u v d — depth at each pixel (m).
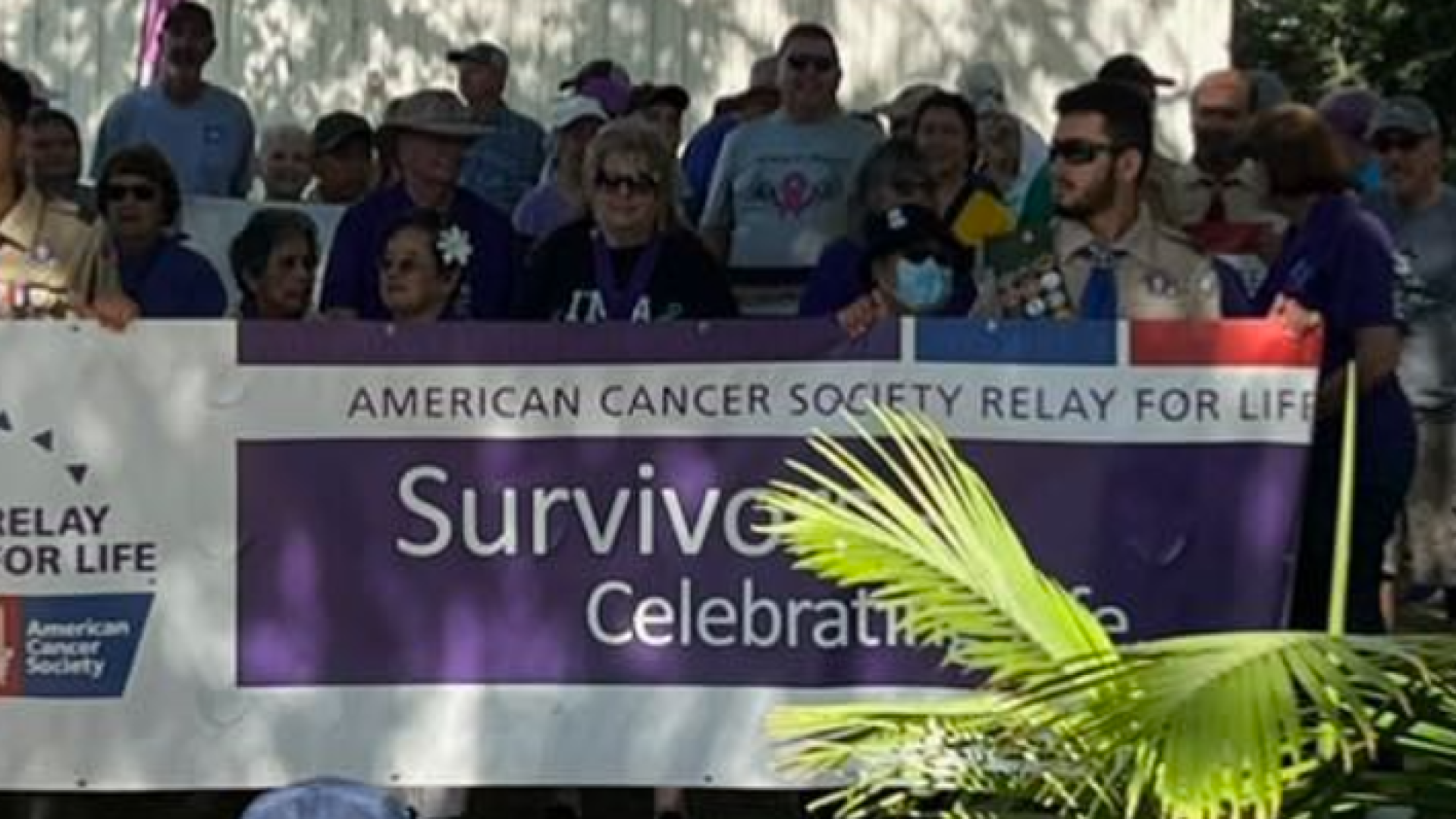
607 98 13.71
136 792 8.96
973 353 7.92
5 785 8.13
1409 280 13.05
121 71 19.94
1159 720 4.94
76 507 8.05
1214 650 5.15
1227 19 20.27
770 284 11.83
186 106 13.62
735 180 11.91
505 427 8.04
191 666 8.11
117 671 8.11
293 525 8.07
